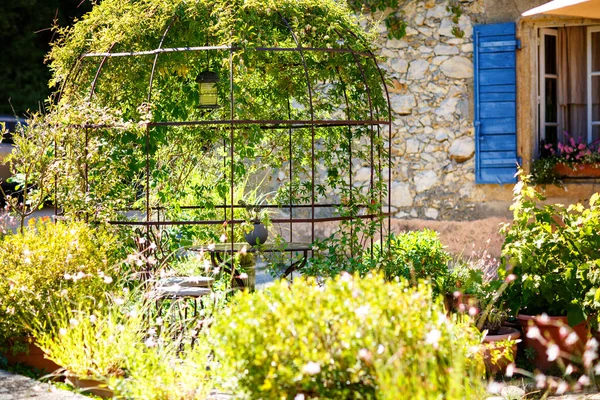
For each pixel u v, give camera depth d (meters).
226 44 5.42
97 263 5.04
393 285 3.58
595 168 7.67
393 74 8.55
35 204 6.04
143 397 3.62
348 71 6.25
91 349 4.29
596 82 8.04
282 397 3.19
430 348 3.19
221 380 3.60
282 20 5.73
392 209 8.66
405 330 3.20
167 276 5.35
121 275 5.40
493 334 5.15
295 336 3.24
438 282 5.56
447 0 8.27
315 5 5.89
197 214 6.71
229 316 3.54
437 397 2.94
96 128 5.71
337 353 3.19
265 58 6.24
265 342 3.28
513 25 7.94
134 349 4.11
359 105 6.48
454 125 8.30
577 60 8.08
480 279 5.30
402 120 8.56
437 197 8.41
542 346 5.12
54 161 5.80
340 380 3.19
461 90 8.26
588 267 5.05
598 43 8.01
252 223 5.84
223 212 7.30
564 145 7.94
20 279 4.73
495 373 4.95
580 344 5.09
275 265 5.88
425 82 8.41
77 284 4.82
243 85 6.20
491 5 8.09
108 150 5.80
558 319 5.07
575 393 4.54
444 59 8.31
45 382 4.39
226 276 6.08
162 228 6.12
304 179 8.84
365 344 3.15
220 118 6.83
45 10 17.23
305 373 3.14
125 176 6.17
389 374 3.11
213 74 6.20
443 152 8.38
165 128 6.06
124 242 5.71
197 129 6.89
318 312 3.26
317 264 5.62
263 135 6.84
